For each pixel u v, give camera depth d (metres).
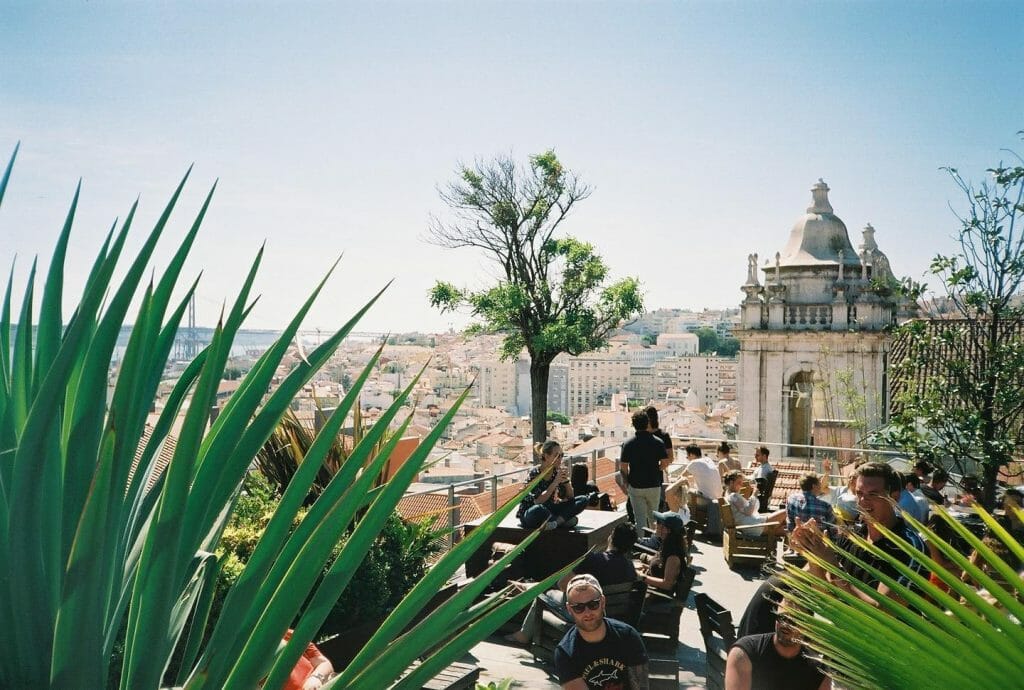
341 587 2.00
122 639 4.02
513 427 125.75
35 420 1.61
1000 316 11.80
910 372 12.59
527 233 33.12
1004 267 11.57
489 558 8.46
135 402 1.82
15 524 1.64
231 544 5.31
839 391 27.66
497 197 32.62
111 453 1.63
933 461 12.09
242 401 2.00
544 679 6.74
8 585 1.66
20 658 1.69
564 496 8.58
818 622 1.56
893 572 3.63
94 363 1.73
